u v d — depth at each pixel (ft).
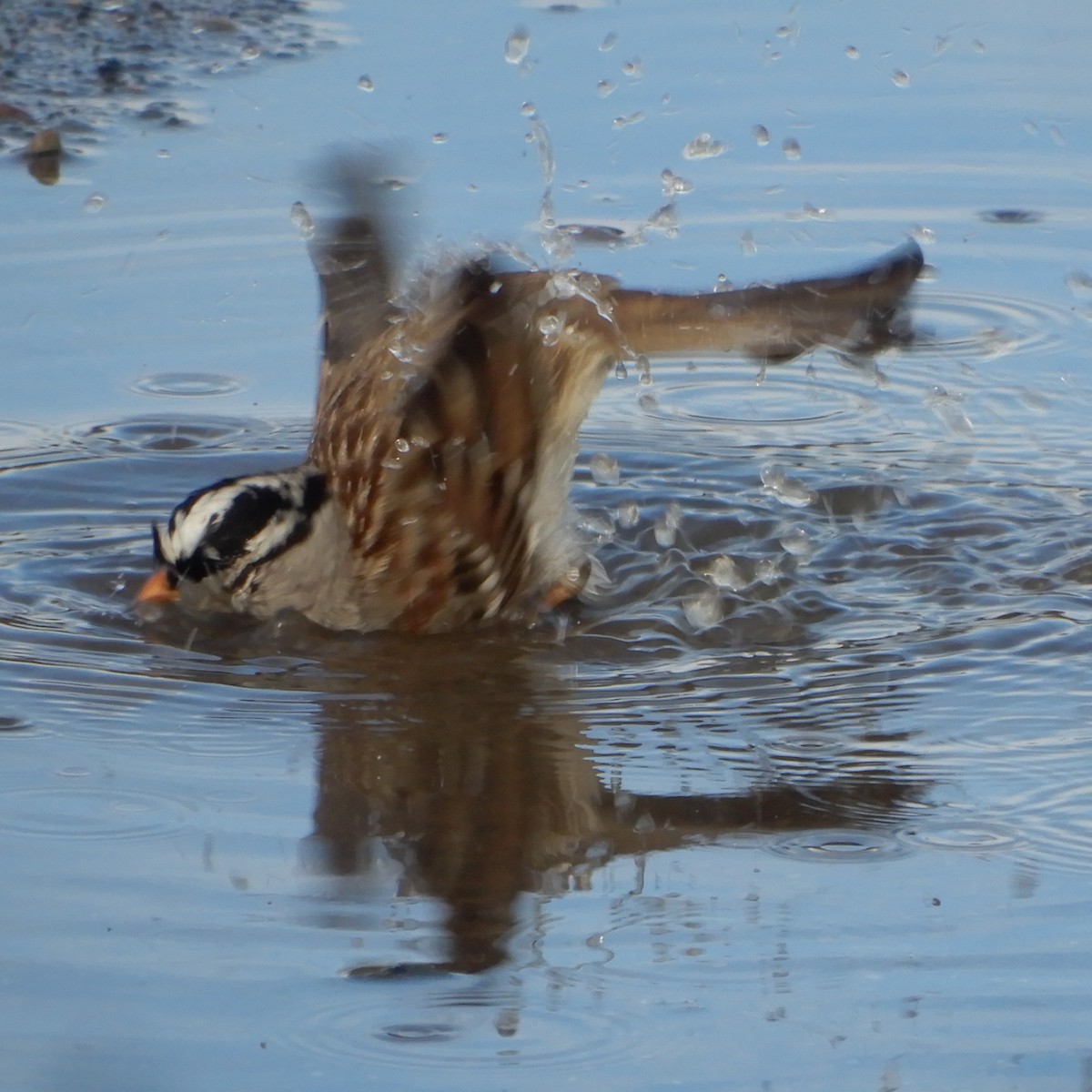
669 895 21.66
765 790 24.30
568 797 24.04
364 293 37.11
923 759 25.22
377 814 23.52
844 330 30.37
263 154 46.55
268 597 31.09
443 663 29.19
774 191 45.16
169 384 39.63
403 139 46.21
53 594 31.94
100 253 42.88
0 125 48.19
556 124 47.57
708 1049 18.72
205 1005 19.43
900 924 20.94
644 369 35.01
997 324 41.19
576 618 31.24
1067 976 19.89
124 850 22.52
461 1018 19.26
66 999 19.45
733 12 55.31
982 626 30.09
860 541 34.01
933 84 50.78
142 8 55.93
